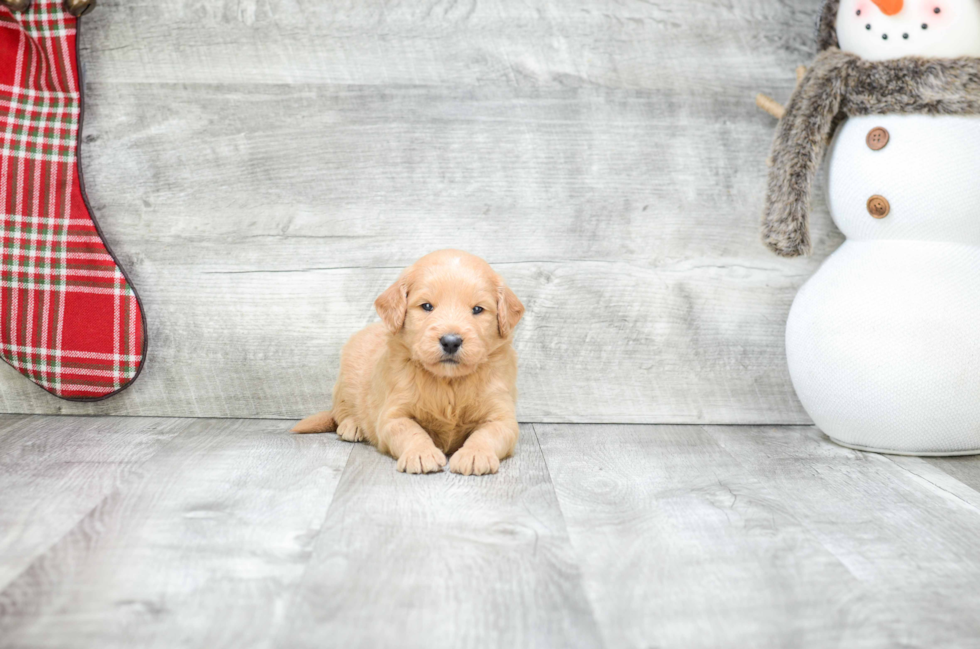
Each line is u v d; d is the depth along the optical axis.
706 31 2.48
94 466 1.87
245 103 2.42
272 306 2.46
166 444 2.10
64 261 2.31
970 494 1.81
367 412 2.18
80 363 2.34
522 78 2.45
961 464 2.08
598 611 1.18
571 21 2.45
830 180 2.23
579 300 2.50
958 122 2.00
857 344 2.09
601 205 2.49
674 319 2.51
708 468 1.99
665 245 2.51
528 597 1.22
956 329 2.03
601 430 2.43
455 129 2.45
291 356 2.47
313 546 1.40
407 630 1.11
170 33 2.39
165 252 2.44
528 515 1.59
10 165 2.27
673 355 2.52
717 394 2.52
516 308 2.04
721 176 2.51
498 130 2.46
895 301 2.06
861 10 2.09
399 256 2.47
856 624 1.17
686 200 2.50
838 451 2.20
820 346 2.16
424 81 2.44
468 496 1.70
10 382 2.42
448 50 2.44
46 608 1.15
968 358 2.03
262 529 1.47
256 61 2.41
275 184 2.43
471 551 1.39
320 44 2.41
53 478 1.76
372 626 1.12
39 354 2.32
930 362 2.02
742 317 2.53
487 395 2.05
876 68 2.06
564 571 1.32
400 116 2.44
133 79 2.39
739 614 1.19
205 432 2.26
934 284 2.05
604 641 1.09
